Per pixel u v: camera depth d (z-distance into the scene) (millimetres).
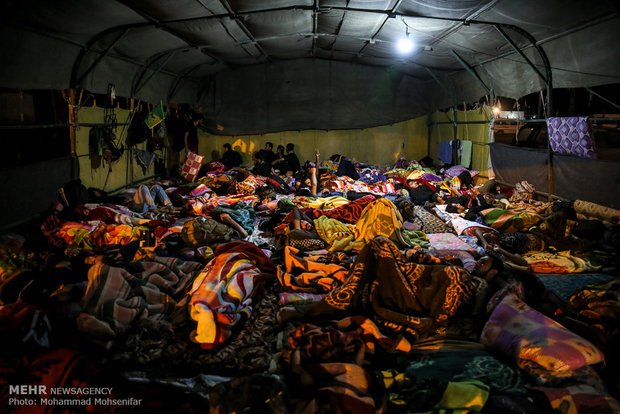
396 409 2338
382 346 2953
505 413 2213
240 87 12031
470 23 5914
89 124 6676
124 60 7133
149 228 5383
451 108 11078
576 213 6008
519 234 5199
